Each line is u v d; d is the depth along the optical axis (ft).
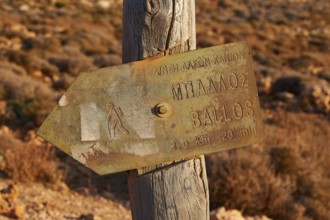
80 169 36.68
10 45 102.94
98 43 116.06
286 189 33.55
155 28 10.24
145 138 10.14
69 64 85.40
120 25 157.48
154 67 10.18
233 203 31.99
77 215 28.43
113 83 10.02
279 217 32.09
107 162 10.03
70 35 121.49
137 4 10.24
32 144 37.17
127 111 10.08
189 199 10.58
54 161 36.01
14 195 27.94
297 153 37.78
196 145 10.36
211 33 154.81
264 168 33.68
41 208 27.86
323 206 34.01
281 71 100.83
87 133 9.91
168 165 10.50
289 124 56.49
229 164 33.47
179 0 10.29
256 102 10.53
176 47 10.38
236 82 10.46
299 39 166.20
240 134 10.51
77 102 9.87
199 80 10.34
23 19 138.21
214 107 10.39
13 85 55.42
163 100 10.21
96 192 33.86
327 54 142.51
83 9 179.32
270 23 197.26
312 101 75.77
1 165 32.91
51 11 161.79
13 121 47.70
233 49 10.44
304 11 239.30
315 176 36.55
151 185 10.47
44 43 101.40
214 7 226.99
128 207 32.50
